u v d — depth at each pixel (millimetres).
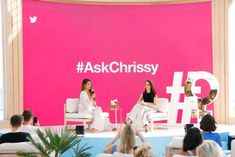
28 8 11047
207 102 10641
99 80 11789
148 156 4320
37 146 4730
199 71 11297
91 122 10312
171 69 11758
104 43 11828
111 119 11789
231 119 10969
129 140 5098
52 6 11398
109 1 11812
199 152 3996
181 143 6340
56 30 11438
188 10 11617
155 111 10164
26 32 11016
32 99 11070
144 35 11875
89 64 11734
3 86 10781
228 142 8102
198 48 11523
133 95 11891
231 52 11266
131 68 11898
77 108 10438
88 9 11750
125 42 11891
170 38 11773
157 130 10008
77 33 11664
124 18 11891
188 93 10773
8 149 5207
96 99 11734
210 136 6273
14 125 5828
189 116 10727
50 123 11297
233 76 11781
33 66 11109
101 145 8570
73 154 8250
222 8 11180
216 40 11234
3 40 10742
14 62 10711
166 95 11750
